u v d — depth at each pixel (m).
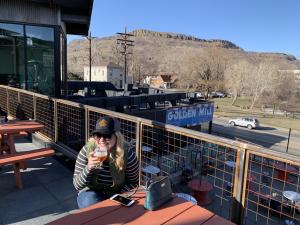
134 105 14.02
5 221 3.01
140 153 3.24
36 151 3.93
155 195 1.72
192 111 19.95
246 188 2.21
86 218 1.60
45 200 3.48
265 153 2.02
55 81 9.59
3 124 4.48
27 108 6.57
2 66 8.70
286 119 44.12
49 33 9.30
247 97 67.12
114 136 2.04
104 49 144.00
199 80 73.81
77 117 4.61
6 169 4.33
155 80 97.62
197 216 1.64
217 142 2.32
